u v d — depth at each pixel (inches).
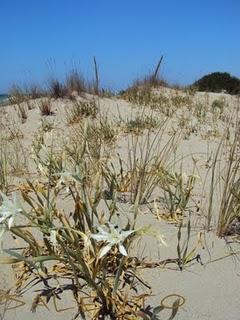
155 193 159.6
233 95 554.3
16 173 183.6
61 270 100.7
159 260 109.2
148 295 93.3
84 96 405.7
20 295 93.8
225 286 100.3
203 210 146.5
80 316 88.0
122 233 82.9
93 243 96.0
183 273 104.6
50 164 162.1
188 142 283.0
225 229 124.6
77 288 94.1
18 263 103.6
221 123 350.9
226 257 113.2
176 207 139.6
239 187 146.1
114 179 149.6
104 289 92.0
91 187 142.2
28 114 364.8
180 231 118.1
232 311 91.4
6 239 116.4
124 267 100.9
